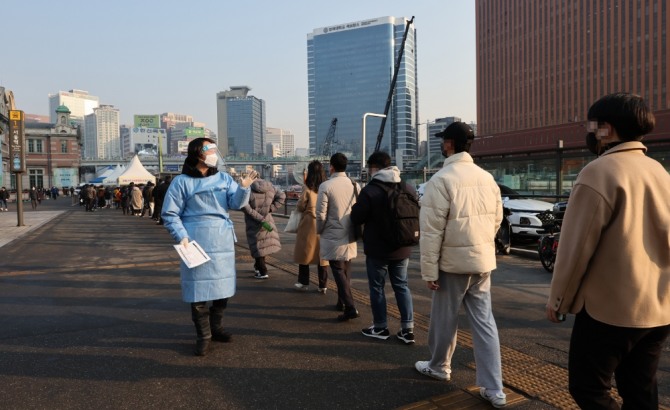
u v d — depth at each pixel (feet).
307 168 21.98
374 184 14.73
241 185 14.25
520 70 391.04
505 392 11.48
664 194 7.01
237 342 15.16
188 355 14.07
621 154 7.13
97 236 48.11
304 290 22.30
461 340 15.11
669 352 13.91
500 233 32.04
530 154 45.80
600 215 6.90
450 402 11.01
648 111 7.15
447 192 11.05
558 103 361.92
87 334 16.07
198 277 13.76
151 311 19.02
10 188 194.90
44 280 25.30
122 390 11.76
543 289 22.33
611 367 7.22
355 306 19.31
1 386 12.00
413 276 25.39
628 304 6.86
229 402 11.10
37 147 272.10
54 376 12.60
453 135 11.46
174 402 11.12
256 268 25.04
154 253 35.60
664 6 302.66
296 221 22.13
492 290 22.12
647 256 6.91
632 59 318.24
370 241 14.87
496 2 410.52
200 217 13.91
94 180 127.65
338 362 13.43
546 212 32.37
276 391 11.66
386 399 11.19
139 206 84.69
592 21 338.54
